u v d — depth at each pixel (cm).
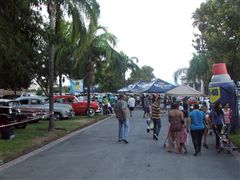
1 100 2500
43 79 3731
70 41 2312
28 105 3014
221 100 1966
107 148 1570
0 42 1499
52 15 2108
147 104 3297
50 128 2184
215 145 1627
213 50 3000
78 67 3544
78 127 2481
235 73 3073
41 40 1723
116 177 1012
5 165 1212
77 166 1177
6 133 1728
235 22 2527
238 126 2006
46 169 1136
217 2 2872
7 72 2206
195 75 5691
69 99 3650
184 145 1445
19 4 1497
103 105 3847
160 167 1157
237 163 1240
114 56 3691
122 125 1762
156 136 1845
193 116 1402
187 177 1016
